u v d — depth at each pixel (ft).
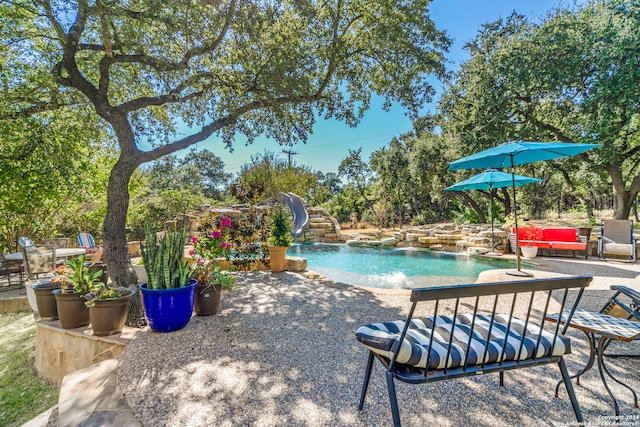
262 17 14.44
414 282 19.45
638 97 24.86
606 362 7.98
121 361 7.95
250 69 16.78
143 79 18.11
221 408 6.04
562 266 21.49
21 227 26.22
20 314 16.38
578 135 30.09
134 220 37.68
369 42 19.74
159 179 101.04
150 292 9.50
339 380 7.05
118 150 24.49
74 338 9.64
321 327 10.25
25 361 11.40
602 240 24.56
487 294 5.00
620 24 25.86
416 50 18.70
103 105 12.54
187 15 12.33
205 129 15.46
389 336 5.30
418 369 5.19
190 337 9.32
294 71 16.51
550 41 27.86
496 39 33.47
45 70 16.02
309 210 47.29
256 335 9.55
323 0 18.08
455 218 58.13
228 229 18.84
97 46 13.10
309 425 5.59
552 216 60.29
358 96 23.18
